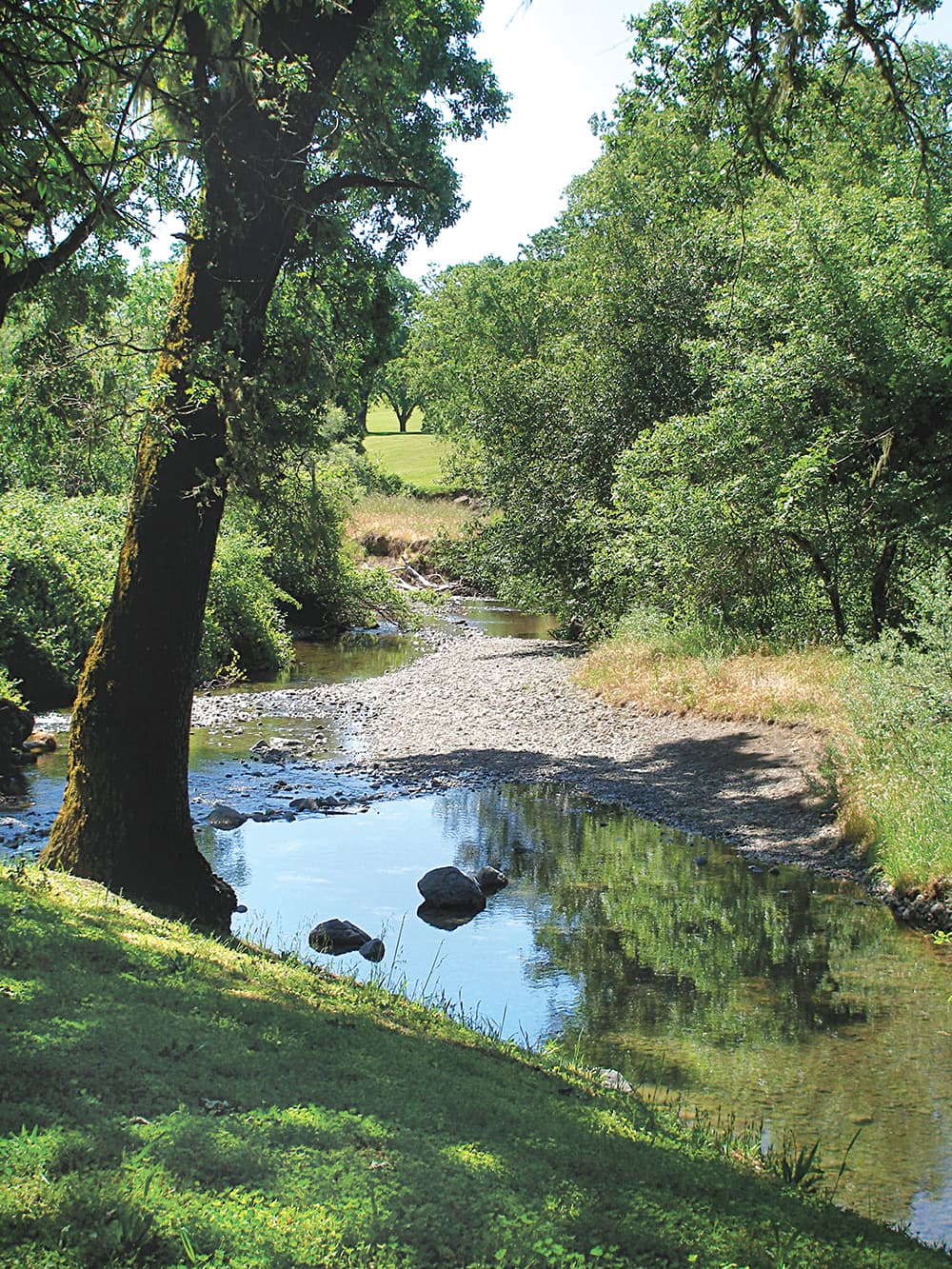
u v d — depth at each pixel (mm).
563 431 30203
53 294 10875
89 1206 3227
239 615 28984
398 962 9750
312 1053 5246
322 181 10938
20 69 7293
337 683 26844
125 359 9531
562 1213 3875
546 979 9414
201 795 16188
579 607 30484
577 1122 5141
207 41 8289
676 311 27891
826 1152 6438
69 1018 4949
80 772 9016
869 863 12719
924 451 17516
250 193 8758
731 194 21047
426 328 55625
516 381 31188
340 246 9906
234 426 8648
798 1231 4352
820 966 9719
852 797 14039
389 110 10672
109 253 10984
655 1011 8695
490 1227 3600
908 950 10156
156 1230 3182
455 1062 5840
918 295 17641
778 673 20406
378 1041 5809
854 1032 8281
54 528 24281
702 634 23562
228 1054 4887
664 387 28094
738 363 20906
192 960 6598
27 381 10766
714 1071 7602
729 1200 4555
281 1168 3752
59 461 14453
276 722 22094
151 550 8984
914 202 17375
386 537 48656
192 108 8406
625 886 12219
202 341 8953
